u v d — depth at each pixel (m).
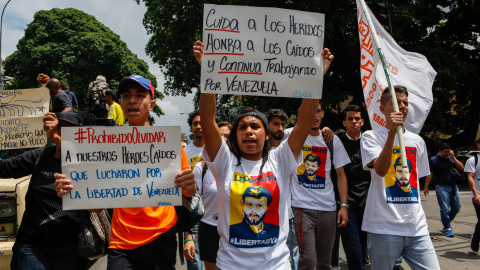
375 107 4.28
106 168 2.79
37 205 3.31
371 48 4.27
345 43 16.72
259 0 15.63
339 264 6.02
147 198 2.80
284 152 2.75
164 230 2.93
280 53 2.77
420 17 17.25
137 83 3.04
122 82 3.04
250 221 2.55
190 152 4.98
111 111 7.56
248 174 2.67
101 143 2.80
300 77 2.78
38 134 4.26
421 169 3.62
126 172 2.81
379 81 5.14
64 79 31.61
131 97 3.06
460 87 21.05
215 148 2.70
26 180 4.71
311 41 2.81
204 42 2.70
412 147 3.54
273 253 2.55
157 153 2.84
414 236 3.31
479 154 6.98
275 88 2.76
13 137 4.26
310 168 4.59
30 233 3.28
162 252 2.93
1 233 4.44
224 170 2.71
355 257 4.82
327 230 4.52
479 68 19.91
